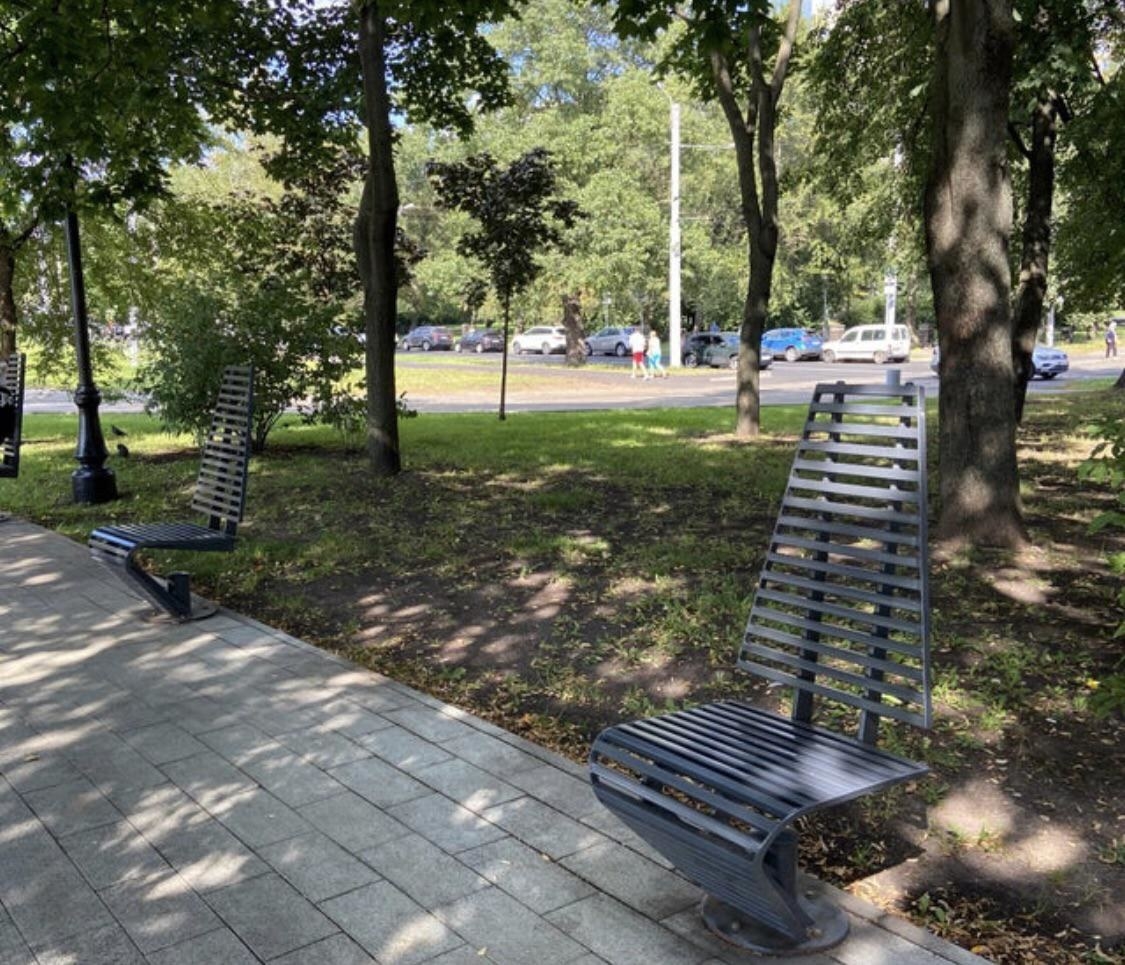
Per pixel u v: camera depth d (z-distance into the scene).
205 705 4.82
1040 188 14.81
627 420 19.33
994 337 7.45
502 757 4.15
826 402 3.46
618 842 3.41
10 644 5.87
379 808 3.70
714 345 44.72
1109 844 3.41
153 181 10.80
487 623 6.20
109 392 19.59
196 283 14.29
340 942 2.86
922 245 20.44
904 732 4.38
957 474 7.66
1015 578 6.72
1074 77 12.60
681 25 26.08
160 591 6.20
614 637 5.82
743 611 6.08
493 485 11.30
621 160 40.03
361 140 18.64
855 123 17.11
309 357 14.25
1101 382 29.25
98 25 10.20
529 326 61.81
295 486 11.34
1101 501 9.69
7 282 15.44
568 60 39.41
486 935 2.88
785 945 2.75
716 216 50.88
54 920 2.99
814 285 63.47
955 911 3.04
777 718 3.24
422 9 10.04
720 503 9.94
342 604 6.71
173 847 3.44
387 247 11.69
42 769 4.11
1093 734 4.30
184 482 11.91
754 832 2.67
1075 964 2.76
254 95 13.75
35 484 12.05
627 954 2.77
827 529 3.33
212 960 2.78
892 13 15.02
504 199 17.66
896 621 3.05
